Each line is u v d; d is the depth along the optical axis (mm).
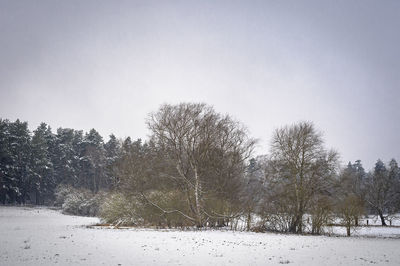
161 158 39750
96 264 14273
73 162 101250
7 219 48250
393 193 61219
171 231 31891
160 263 14906
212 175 40594
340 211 34750
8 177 80625
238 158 42125
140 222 40156
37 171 92062
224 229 37312
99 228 34312
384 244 25047
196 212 38281
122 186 41094
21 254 16312
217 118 41344
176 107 39594
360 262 16469
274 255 17953
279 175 37750
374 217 65625
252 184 40812
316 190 36906
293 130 38281
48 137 105812
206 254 17656
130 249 18688
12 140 87125
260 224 36562
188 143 38844
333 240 27578
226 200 39688
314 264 15672
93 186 99750
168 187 40312
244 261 15906
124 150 44375
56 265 13820
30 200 102688
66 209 70062
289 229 36594
